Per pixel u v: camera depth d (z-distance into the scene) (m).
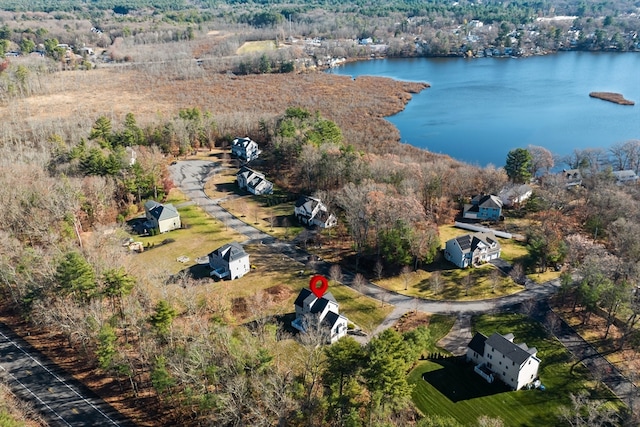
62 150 154.62
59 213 115.38
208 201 150.62
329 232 128.12
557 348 89.06
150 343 75.38
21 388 78.00
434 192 140.00
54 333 89.94
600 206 129.50
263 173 171.75
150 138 185.88
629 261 99.50
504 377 80.94
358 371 69.31
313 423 66.38
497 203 139.00
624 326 94.12
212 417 66.56
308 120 194.00
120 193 141.88
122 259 103.75
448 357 87.31
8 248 97.44
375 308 100.06
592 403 72.56
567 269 109.56
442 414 75.12
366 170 142.75
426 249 111.38
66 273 82.50
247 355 72.94
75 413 73.56
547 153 172.25
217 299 98.00
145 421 72.56
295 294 104.19
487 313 98.75
